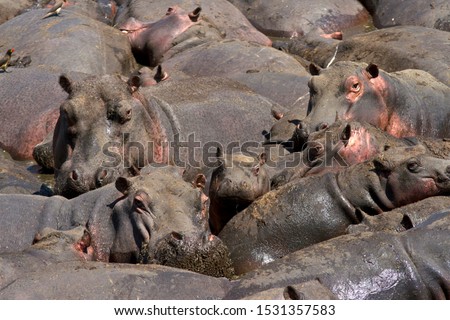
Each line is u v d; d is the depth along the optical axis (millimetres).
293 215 25594
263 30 49875
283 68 39281
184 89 33062
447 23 46719
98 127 27250
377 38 41812
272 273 20984
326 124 29328
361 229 23812
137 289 20312
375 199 25938
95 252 23672
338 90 30766
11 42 41906
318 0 50312
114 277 20484
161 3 48250
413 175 25672
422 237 21312
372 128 29109
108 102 27562
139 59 45750
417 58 38781
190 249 21938
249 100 33531
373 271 20797
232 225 26016
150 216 22984
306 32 49156
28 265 21922
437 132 32750
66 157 27469
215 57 40531
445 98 33562
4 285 21172
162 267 21156
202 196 23422
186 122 30875
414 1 48750
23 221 25047
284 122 31766
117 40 43500
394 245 21203
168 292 20375
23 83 36750
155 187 23484
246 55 40156
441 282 20781
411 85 33219
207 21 45750
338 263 21000
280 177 27719
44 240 23141
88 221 24188
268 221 25625
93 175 26516
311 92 31203
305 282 19828
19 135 35375
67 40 41250
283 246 25375
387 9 49719
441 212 22906
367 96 31000
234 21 47219
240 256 25375
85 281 20391
